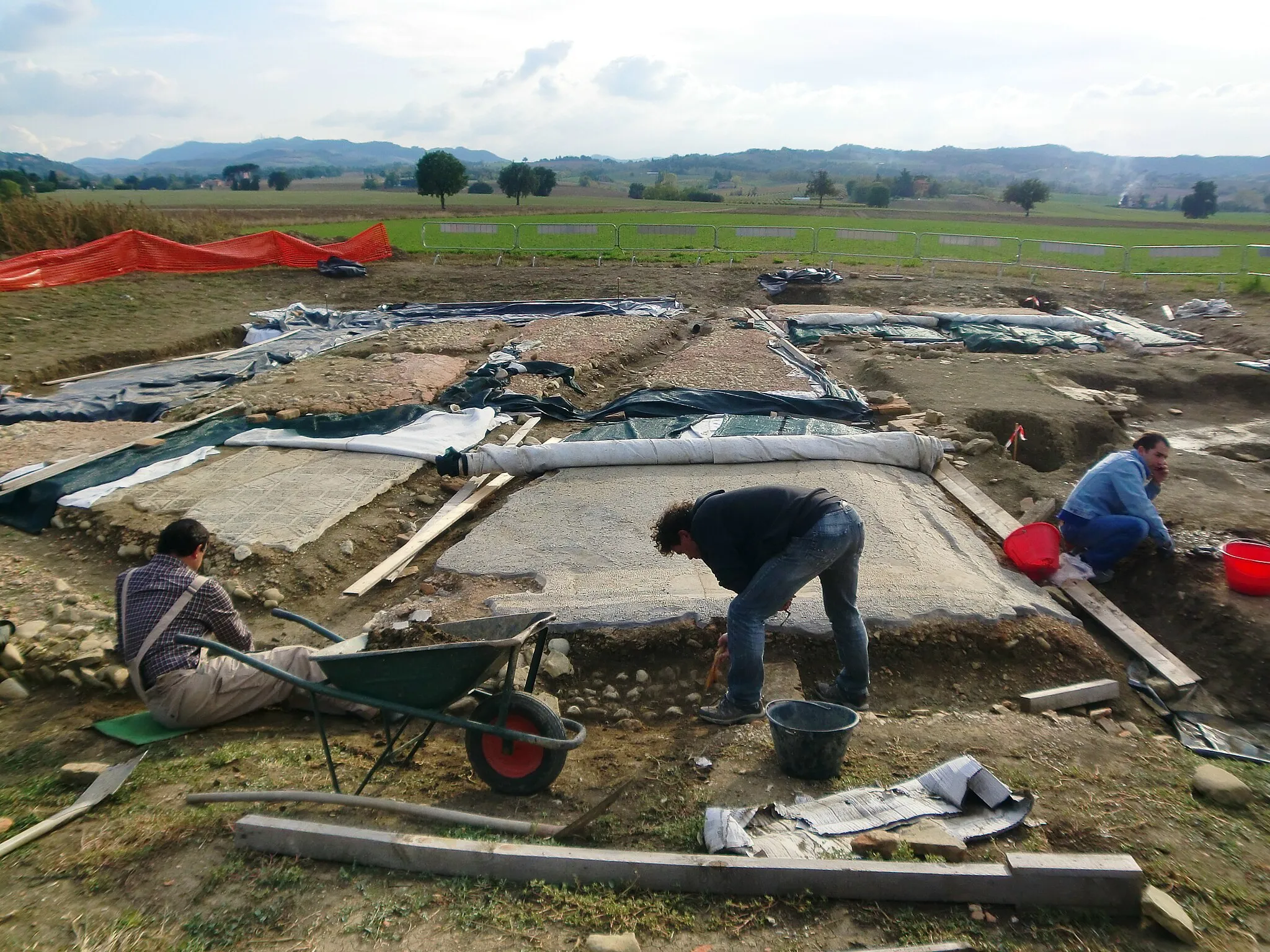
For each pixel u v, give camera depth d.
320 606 6.66
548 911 3.29
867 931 3.19
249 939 3.17
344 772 4.46
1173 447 10.87
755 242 31.03
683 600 6.16
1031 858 3.30
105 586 6.89
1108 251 27.91
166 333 16.12
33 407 11.23
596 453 8.71
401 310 18.95
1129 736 5.07
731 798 4.15
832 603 5.11
